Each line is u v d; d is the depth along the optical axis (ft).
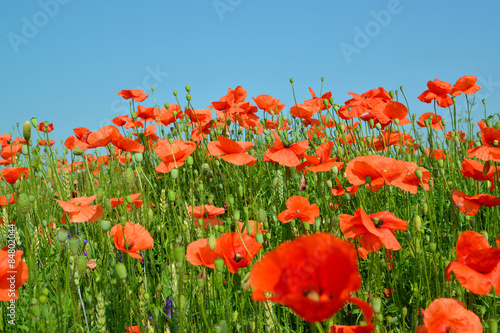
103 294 10.54
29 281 8.39
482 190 16.21
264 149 22.93
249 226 8.64
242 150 13.55
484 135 11.53
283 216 11.48
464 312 6.34
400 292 10.98
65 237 8.20
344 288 3.96
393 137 16.90
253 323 8.15
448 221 14.30
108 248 11.86
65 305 9.07
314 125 21.89
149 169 19.04
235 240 8.37
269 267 4.16
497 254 6.35
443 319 6.35
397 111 15.57
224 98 20.74
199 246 8.31
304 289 4.13
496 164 11.84
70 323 9.72
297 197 11.50
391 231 8.65
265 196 17.66
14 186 11.18
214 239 7.79
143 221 12.70
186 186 18.08
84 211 9.39
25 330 8.86
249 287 7.51
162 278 11.25
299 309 3.85
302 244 4.04
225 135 20.72
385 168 10.55
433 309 6.40
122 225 9.16
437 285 8.99
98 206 9.57
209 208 11.54
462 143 20.81
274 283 4.19
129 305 9.47
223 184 17.54
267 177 19.13
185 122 22.04
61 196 13.82
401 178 10.80
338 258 3.94
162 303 9.96
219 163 19.01
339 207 14.02
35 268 8.81
